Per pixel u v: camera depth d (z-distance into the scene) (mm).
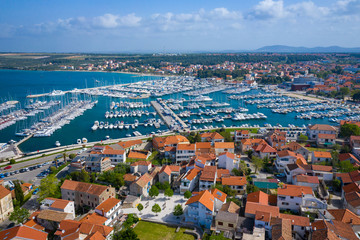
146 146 191625
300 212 101875
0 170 156625
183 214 108000
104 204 104125
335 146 172750
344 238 79812
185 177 126312
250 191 118812
